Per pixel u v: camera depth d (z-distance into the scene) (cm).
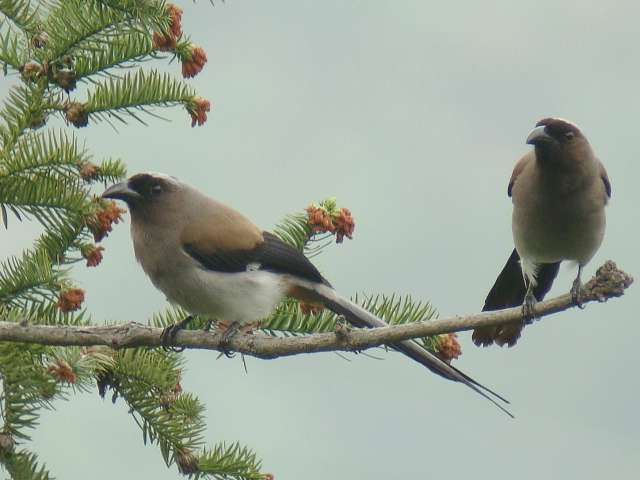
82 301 1020
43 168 1049
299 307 1255
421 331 988
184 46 1073
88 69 1055
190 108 1080
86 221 1052
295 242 1215
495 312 987
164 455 1011
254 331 1184
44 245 1064
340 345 998
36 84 1044
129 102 1060
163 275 1244
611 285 984
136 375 1016
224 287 1212
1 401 936
